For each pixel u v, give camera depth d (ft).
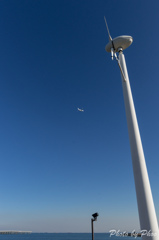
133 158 28.40
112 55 38.37
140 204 24.89
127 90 35.01
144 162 27.78
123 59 40.14
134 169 27.55
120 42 41.81
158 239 22.52
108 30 45.03
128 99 33.94
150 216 23.63
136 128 30.78
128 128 31.50
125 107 33.83
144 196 24.93
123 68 38.34
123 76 36.22
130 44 42.29
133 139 29.76
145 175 26.50
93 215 43.01
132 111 32.58
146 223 23.41
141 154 28.30
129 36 41.91
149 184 26.20
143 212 24.17
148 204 24.38
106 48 44.14
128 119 32.14
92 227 41.96
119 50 41.91
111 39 44.47
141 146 29.25
